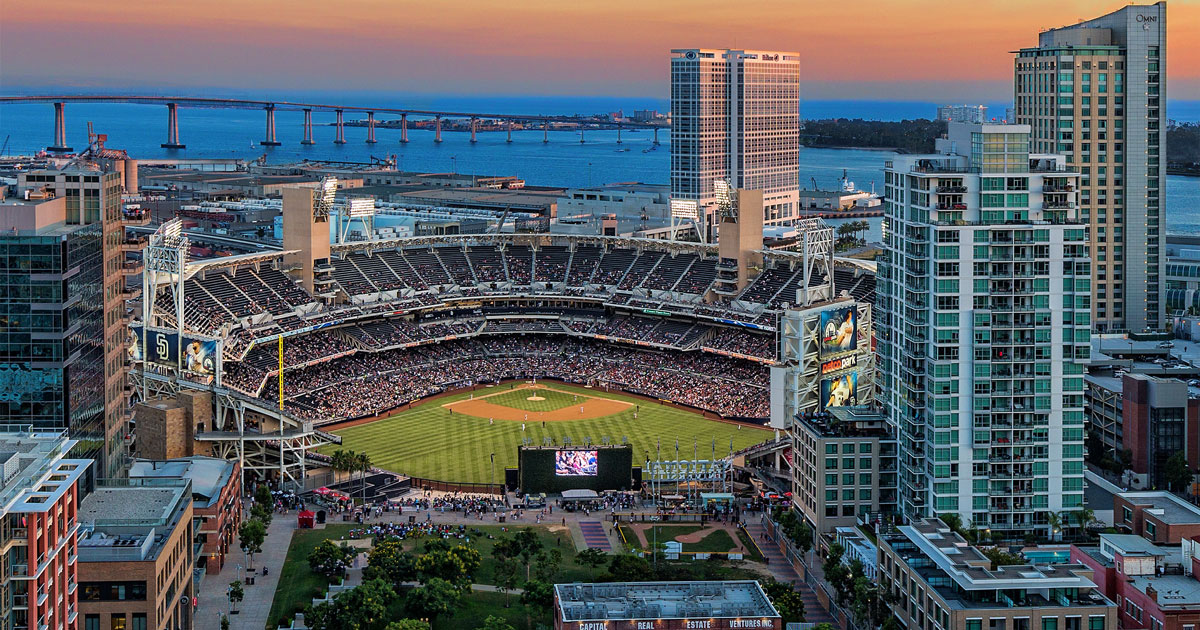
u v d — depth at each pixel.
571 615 169.62
